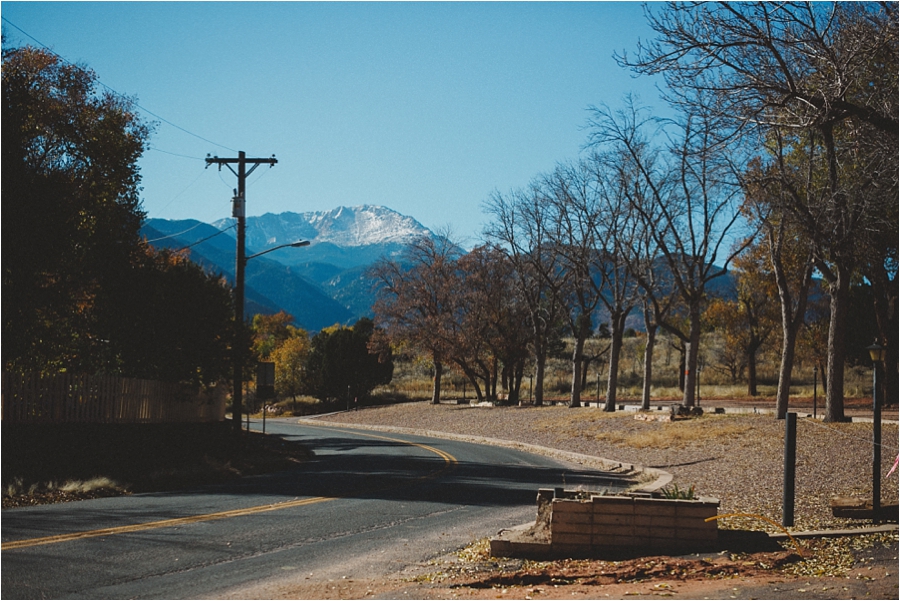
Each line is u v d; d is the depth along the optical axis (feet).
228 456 83.30
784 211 75.77
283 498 53.31
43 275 69.51
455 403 196.03
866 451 69.51
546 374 273.33
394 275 201.98
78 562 30.99
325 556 34.71
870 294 154.10
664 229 118.93
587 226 137.18
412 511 48.70
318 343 249.55
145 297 86.28
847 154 61.36
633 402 182.60
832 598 25.64
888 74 49.32
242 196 97.96
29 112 73.87
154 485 60.29
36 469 58.18
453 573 31.68
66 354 82.84
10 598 25.55
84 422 69.36
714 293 188.85
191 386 91.56
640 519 35.35
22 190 64.49
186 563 31.96
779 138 66.08
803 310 97.09
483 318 186.29
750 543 35.40
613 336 134.31
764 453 77.05
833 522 40.63
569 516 35.47
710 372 245.86
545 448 107.65
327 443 120.98
